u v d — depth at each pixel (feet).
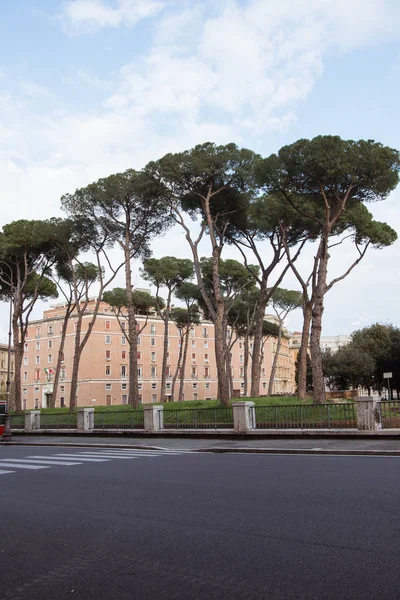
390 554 17.04
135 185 103.30
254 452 54.08
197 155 93.71
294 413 69.46
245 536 19.79
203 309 177.06
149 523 22.44
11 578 16.29
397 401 63.26
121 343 277.44
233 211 98.63
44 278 149.48
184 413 81.20
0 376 315.58
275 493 28.07
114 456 53.52
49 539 20.59
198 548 18.53
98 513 24.88
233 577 15.56
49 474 39.96
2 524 23.44
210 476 35.63
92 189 110.01
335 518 21.93
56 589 15.25
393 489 27.94
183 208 105.81
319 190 84.58
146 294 189.37
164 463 45.11
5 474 41.04
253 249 107.76
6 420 86.48
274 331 213.87
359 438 60.49
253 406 72.69
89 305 276.62
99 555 18.25
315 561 16.63
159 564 17.02
